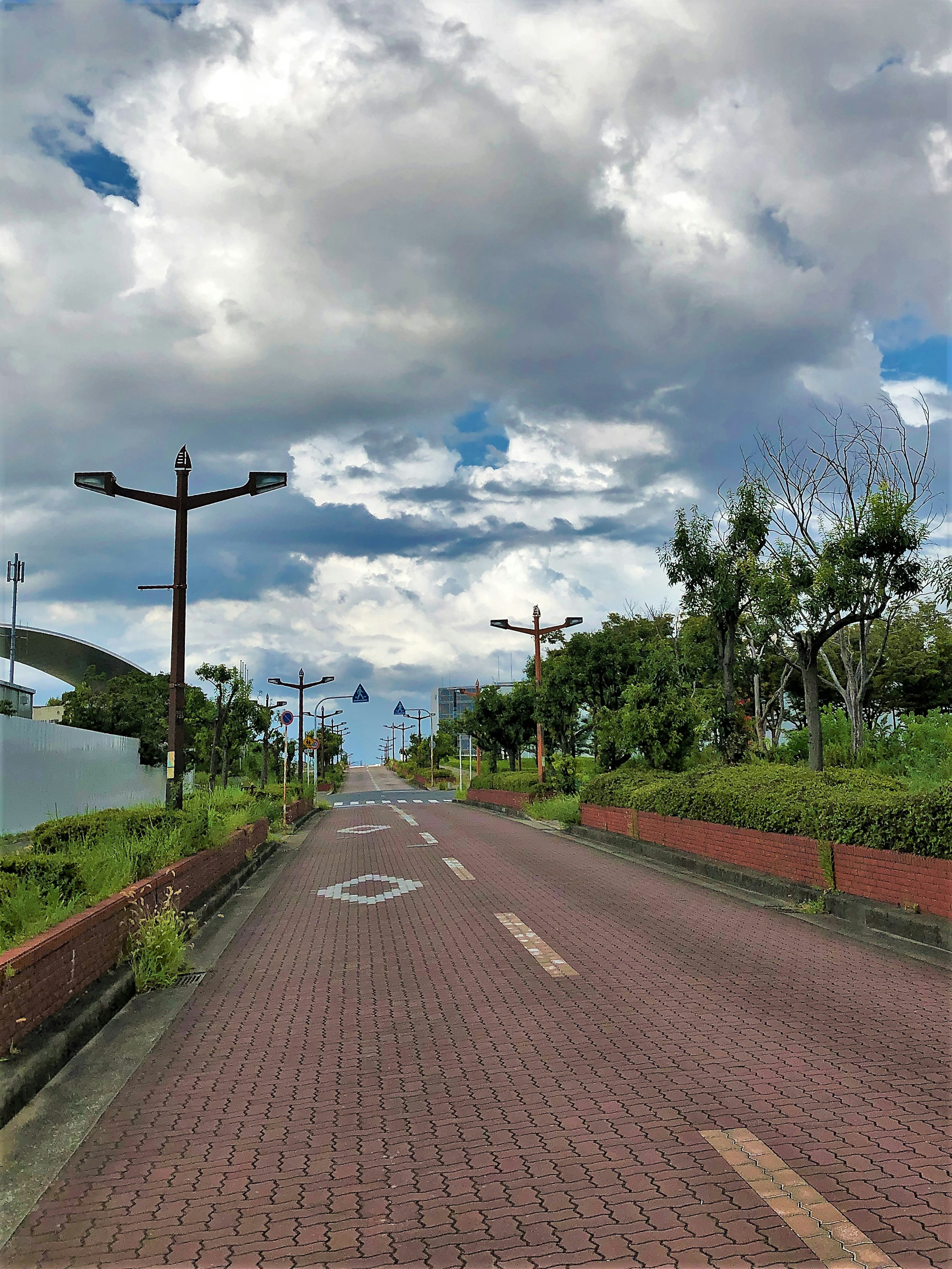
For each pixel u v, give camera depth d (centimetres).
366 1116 489
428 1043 612
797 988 731
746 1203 379
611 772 2391
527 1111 485
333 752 10438
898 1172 402
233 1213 390
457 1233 364
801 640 1577
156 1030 675
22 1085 532
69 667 6575
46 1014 634
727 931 980
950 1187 388
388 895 1321
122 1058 611
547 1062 564
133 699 3869
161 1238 372
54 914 714
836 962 823
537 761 4091
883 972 786
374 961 877
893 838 1002
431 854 1923
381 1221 377
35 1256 363
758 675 2769
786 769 1495
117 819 1227
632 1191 392
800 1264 334
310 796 4291
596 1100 497
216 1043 636
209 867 1280
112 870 923
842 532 1541
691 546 1914
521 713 4438
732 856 1412
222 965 893
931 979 759
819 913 1068
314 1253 355
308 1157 441
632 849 1875
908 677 3281
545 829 2617
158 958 817
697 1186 394
